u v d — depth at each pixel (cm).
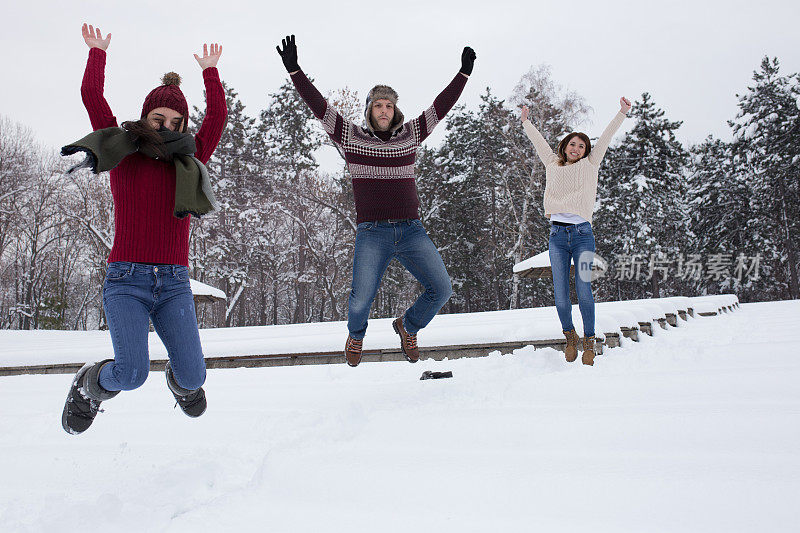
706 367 340
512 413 256
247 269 3447
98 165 218
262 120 3366
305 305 5103
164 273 232
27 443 330
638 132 3303
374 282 328
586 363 400
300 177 3209
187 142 245
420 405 302
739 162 3797
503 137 3153
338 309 4044
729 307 1235
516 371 400
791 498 154
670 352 421
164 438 317
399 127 338
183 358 236
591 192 418
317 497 192
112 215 3142
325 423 292
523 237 2895
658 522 151
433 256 331
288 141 3136
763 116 3600
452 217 3294
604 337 482
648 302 889
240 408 372
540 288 3306
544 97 2659
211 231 3347
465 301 3631
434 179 3294
